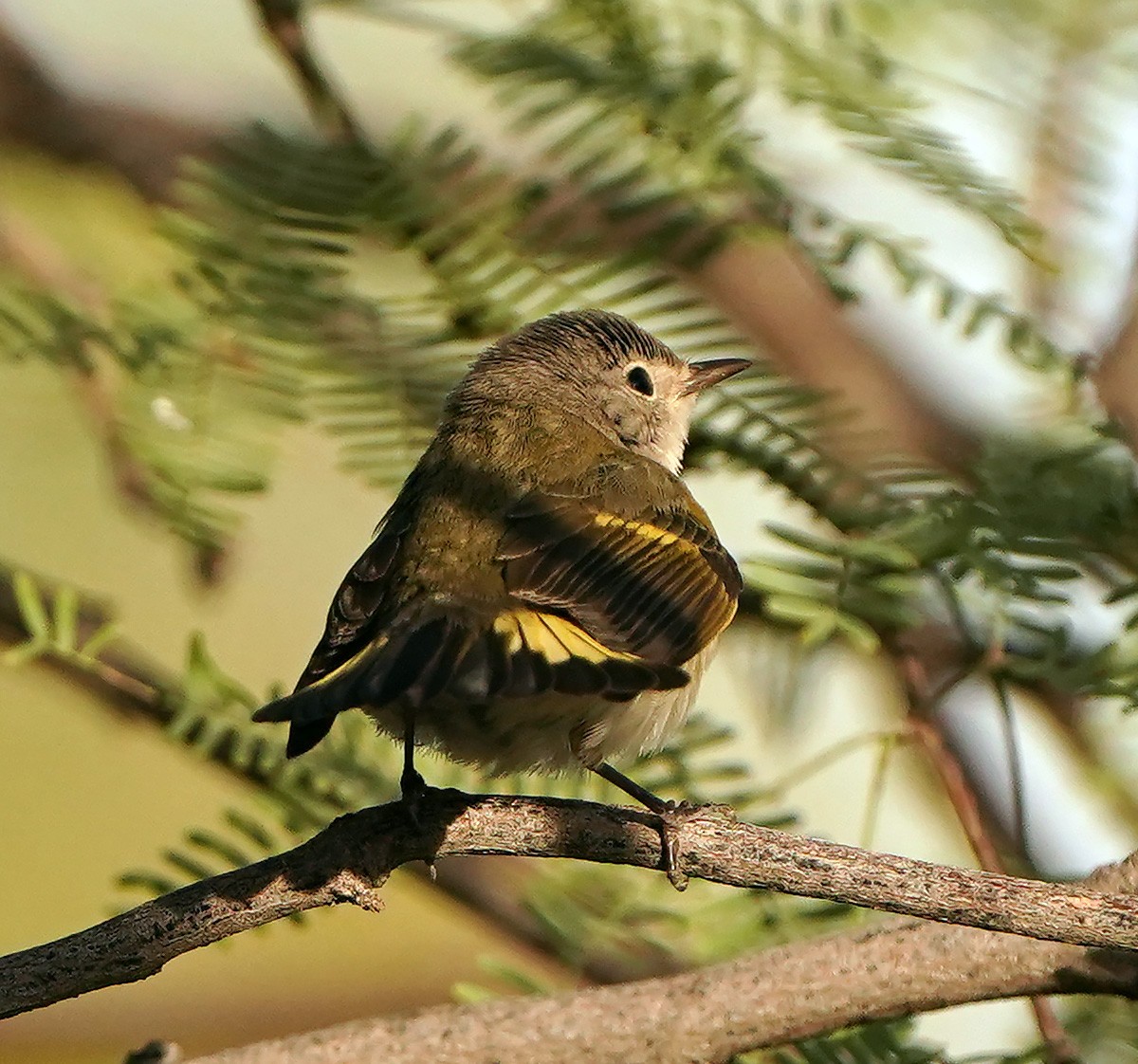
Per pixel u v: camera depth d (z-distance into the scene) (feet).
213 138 31.07
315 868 23.30
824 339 33.76
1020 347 24.97
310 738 22.71
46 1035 33.09
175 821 38.01
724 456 26.50
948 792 26.45
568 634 25.89
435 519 27.94
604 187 25.20
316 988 34.01
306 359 25.13
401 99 32.73
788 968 23.39
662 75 25.18
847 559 24.09
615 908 26.45
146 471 24.79
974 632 26.48
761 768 32.30
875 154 24.50
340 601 26.91
